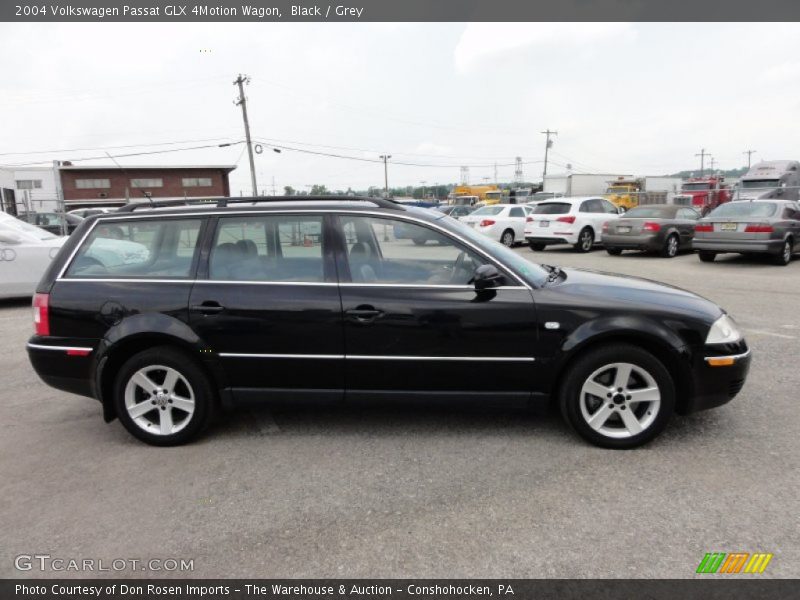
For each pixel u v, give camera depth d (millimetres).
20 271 8570
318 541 2713
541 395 3625
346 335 3611
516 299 3559
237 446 3773
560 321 3523
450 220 3996
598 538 2676
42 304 3773
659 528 2742
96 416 4379
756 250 11836
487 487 3164
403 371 3633
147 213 3893
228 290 3674
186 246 3818
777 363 5258
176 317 3670
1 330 7328
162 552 2662
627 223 14484
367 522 2855
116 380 3752
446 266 3697
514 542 2662
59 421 4277
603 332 3461
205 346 3660
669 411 3498
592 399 3629
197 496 3145
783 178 26938
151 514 2973
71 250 3879
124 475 3404
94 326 3713
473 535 2723
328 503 3041
